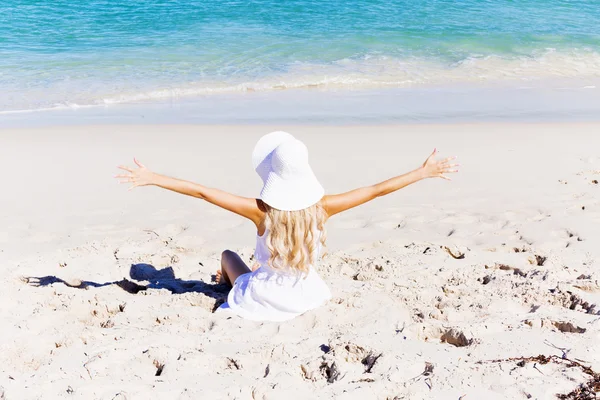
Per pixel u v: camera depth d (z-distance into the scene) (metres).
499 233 6.38
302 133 10.81
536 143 10.03
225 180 8.30
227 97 13.96
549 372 3.62
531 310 4.59
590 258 5.64
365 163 8.98
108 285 5.16
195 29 18.86
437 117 12.21
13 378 3.69
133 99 13.61
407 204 7.31
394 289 4.96
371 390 3.45
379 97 14.02
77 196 7.67
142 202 7.47
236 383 3.57
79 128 11.16
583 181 8.05
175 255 5.94
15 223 6.80
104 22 19.38
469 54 17.47
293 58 16.67
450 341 4.16
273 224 4.14
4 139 10.29
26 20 19.33
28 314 4.62
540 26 19.95
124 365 3.80
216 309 4.76
